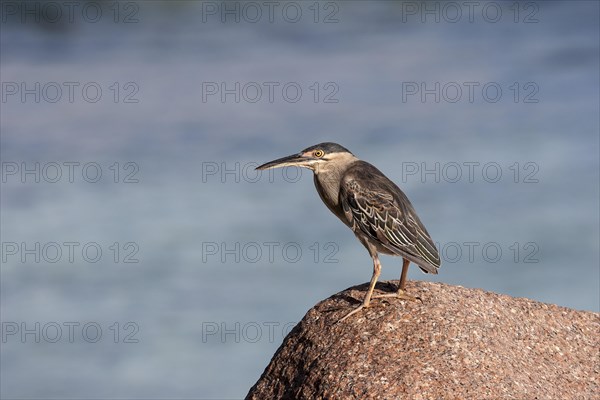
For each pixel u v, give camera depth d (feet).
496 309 30.66
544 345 29.45
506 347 28.55
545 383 27.50
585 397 27.37
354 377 27.14
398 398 25.95
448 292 31.40
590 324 30.99
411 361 27.27
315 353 29.19
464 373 26.81
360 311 30.32
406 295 31.07
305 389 28.14
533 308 31.17
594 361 29.25
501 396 26.11
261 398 29.94
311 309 31.73
